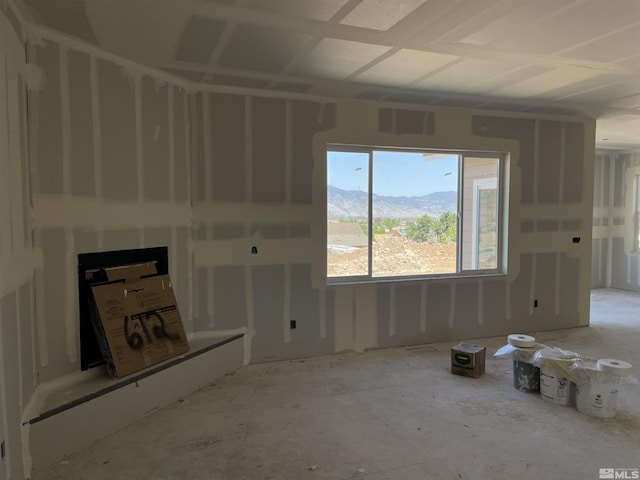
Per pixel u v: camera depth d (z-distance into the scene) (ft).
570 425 8.90
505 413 9.46
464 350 11.71
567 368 9.67
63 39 8.53
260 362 12.83
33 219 8.05
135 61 10.00
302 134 12.91
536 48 9.39
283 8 7.45
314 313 13.32
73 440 7.89
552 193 16.06
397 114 13.87
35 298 8.12
